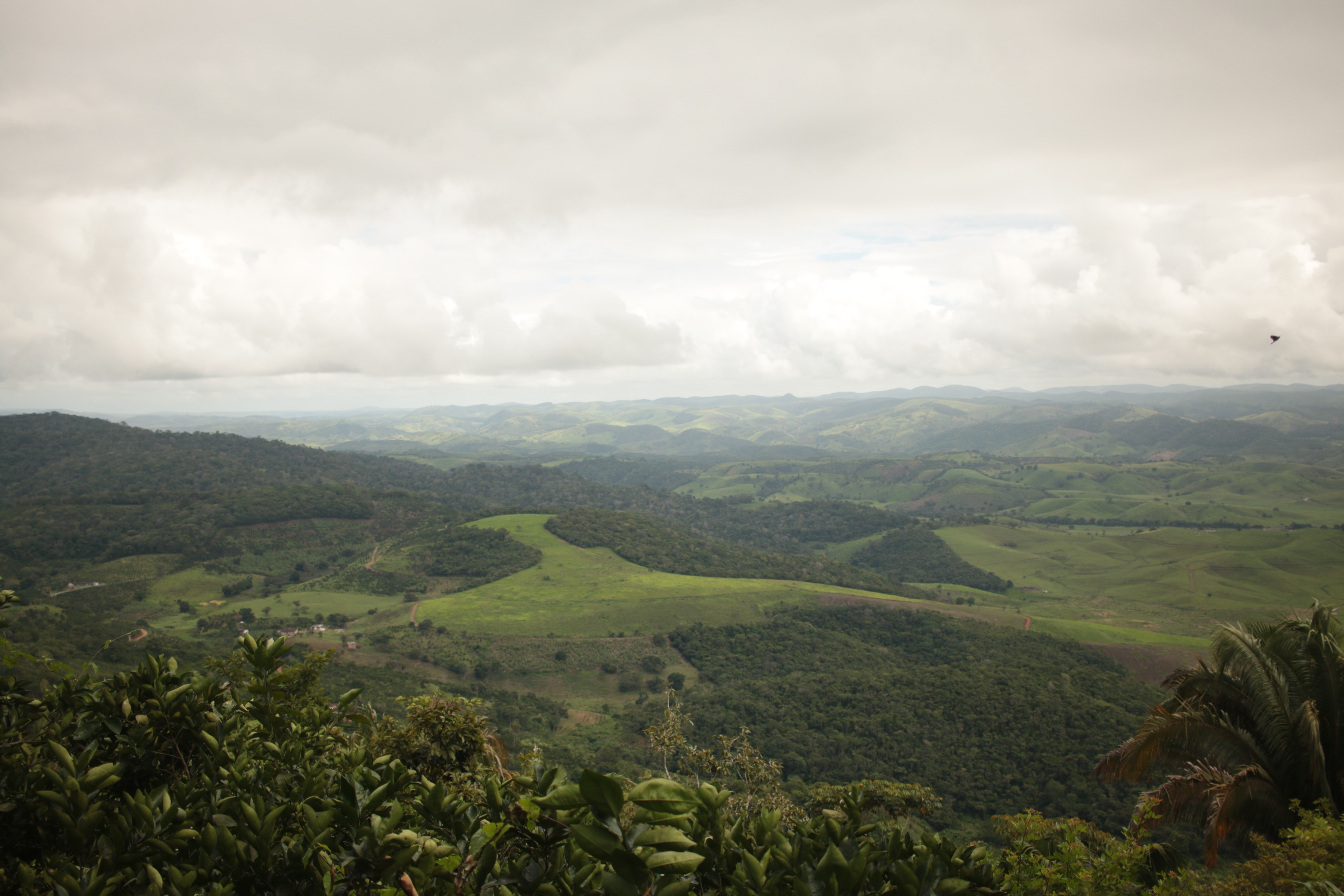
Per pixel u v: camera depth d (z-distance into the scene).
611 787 3.14
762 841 3.69
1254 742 11.72
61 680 5.90
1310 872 7.61
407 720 11.36
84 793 4.23
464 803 4.29
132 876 3.94
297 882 3.95
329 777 5.39
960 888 3.62
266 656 6.32
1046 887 7.19
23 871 3.78
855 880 3.37
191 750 5.57
